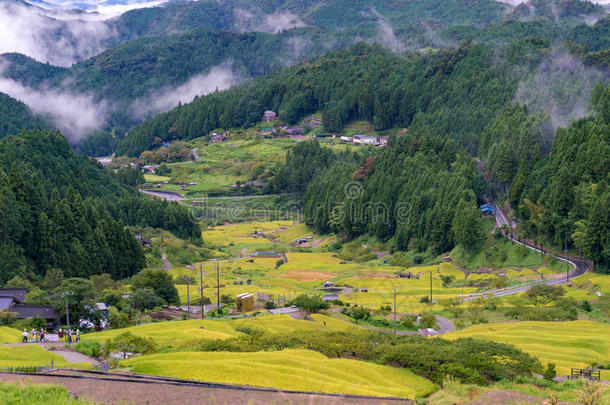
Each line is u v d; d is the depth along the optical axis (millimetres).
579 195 181750
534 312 122500
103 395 45562
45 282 149625
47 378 49438
